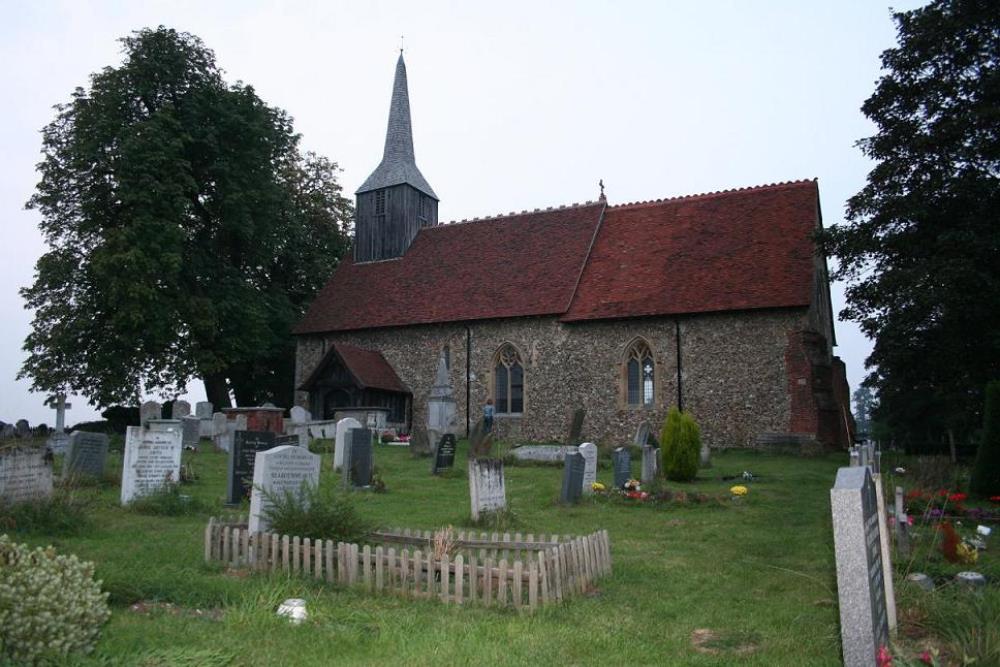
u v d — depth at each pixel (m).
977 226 22.56
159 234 29.84
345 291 38.25
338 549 8.48
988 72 23.59
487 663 5.83
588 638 6.59
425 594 7.89
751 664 6.00
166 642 5.97
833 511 5.14
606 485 18.64
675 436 19.92
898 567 8.66
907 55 24.94
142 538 11.09
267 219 35.62
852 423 30.98
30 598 5.21
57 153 31.91
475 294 34.19
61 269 30.86
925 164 24.53
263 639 6.22
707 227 31.95
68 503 12.03
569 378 31.05
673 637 6.81
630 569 9.72
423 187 40.34
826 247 26.08
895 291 23.47
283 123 36.72
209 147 32.81
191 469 18.83
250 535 9.34
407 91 40.81
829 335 36.06
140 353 31.59
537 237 35.66
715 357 28.56
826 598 8.20
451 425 29.92
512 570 7.70
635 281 31.16
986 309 21.91
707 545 11.59
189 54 33.22
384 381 33.47
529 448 22.97
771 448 26.70
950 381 25.45
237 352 33.88
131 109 32.31
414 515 13.91
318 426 28.75
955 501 14.01
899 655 5.02
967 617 6.21
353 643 6.26
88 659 5.30
